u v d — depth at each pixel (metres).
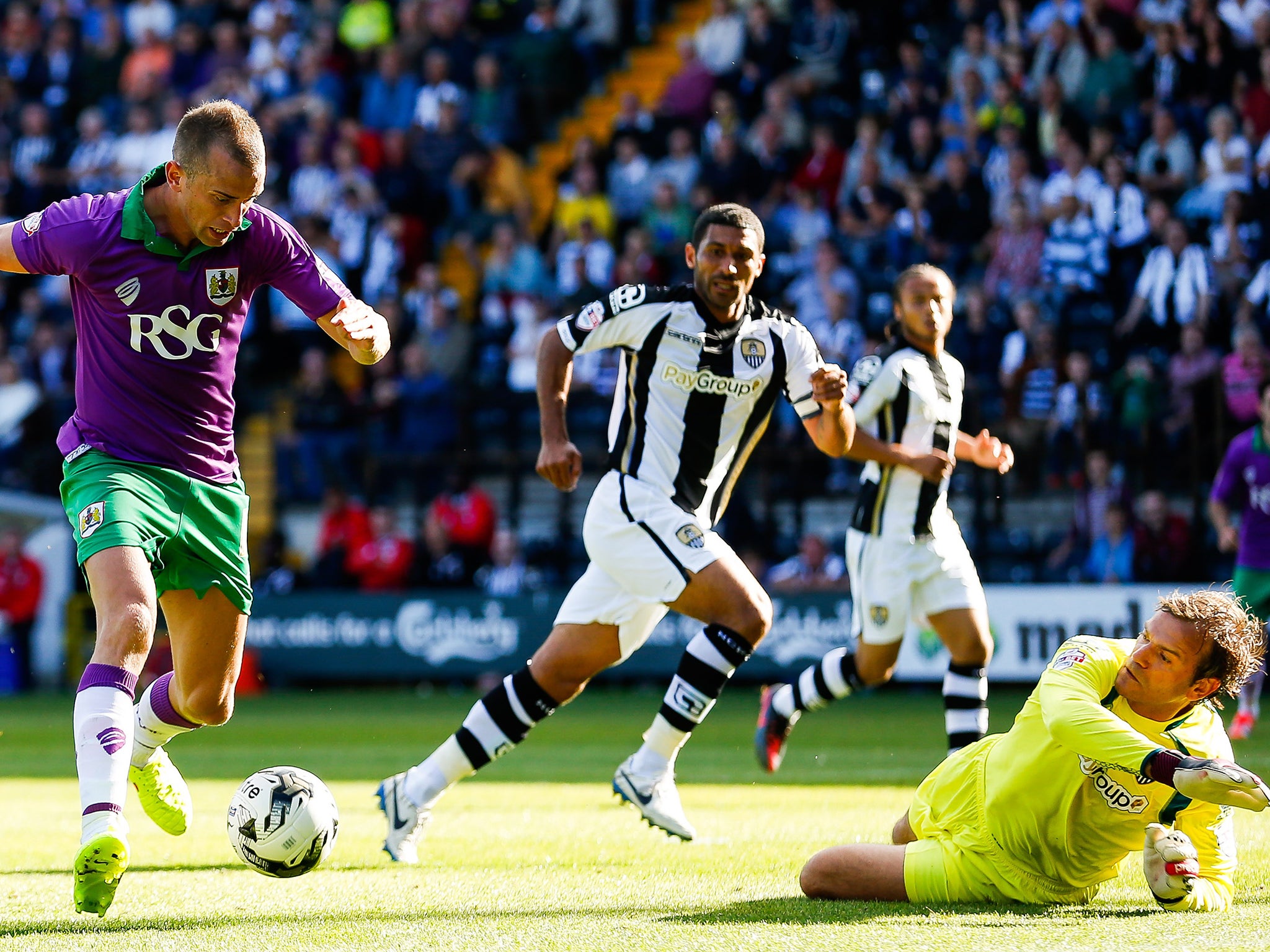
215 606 15.13
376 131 68.38
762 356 18.20
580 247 61.03
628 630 18.00
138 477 14.34
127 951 11.24
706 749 34.03
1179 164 55.38
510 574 54.28
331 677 54.50
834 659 23.56
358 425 58.84
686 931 11.90
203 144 13.26
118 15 75.75
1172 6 58.28
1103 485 48.47
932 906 13.20
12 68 74.62
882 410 22.59
